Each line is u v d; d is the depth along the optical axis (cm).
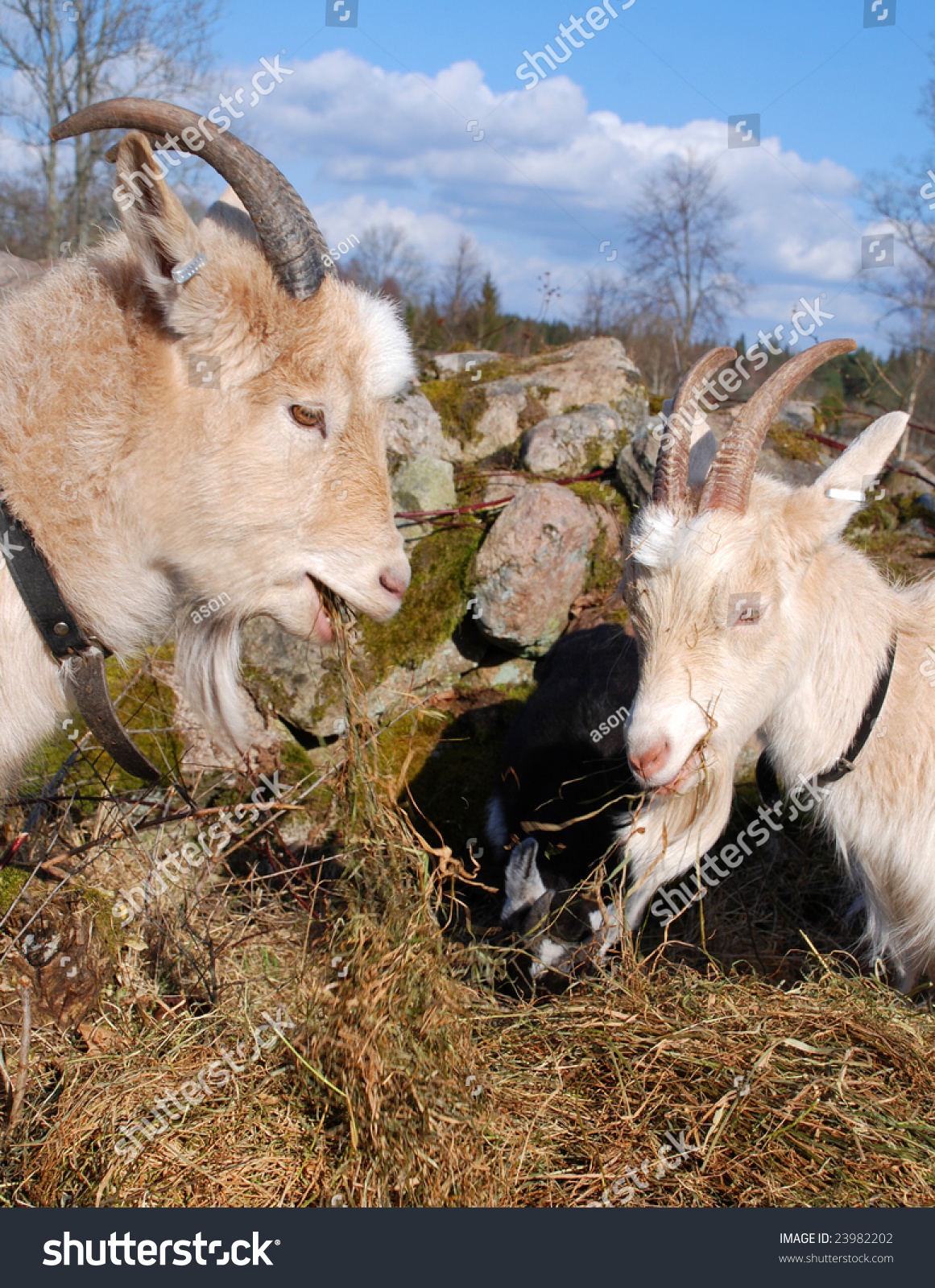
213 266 222
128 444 227
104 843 330
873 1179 247
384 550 258
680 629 289
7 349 224
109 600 235
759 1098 270
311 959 300
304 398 236
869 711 312
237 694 297
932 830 312
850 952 379
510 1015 307
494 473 572
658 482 307
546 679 435
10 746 230
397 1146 238
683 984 324
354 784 280
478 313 1502
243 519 240
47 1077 277
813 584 309
